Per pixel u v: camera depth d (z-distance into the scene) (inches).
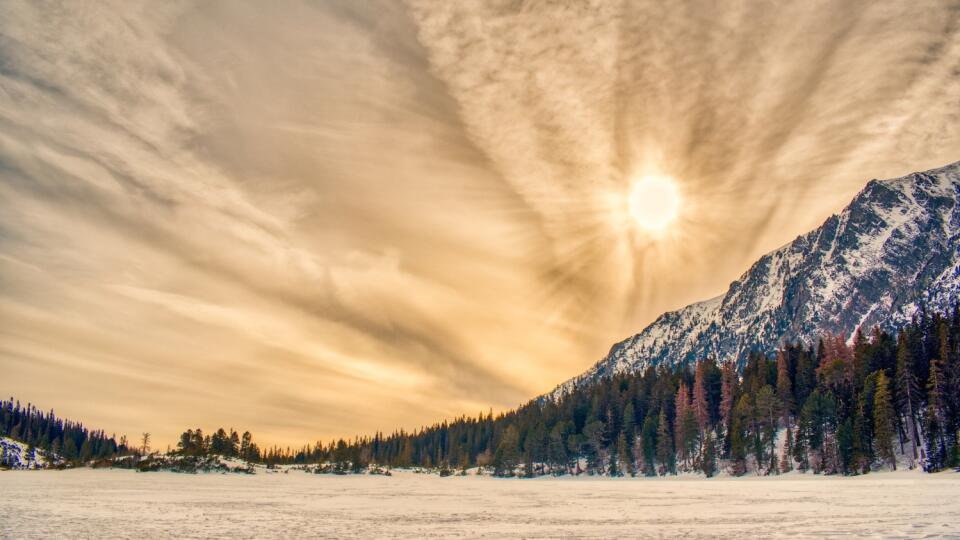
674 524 1781.5
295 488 4758.9
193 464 7755.9
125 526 1876.2
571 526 1807.3
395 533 1685.5
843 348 6161.4
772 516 1894.7
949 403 4173.2
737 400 6092.5
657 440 6432.1
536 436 7810.0
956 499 2245.3
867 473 4311.0
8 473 7155.5
